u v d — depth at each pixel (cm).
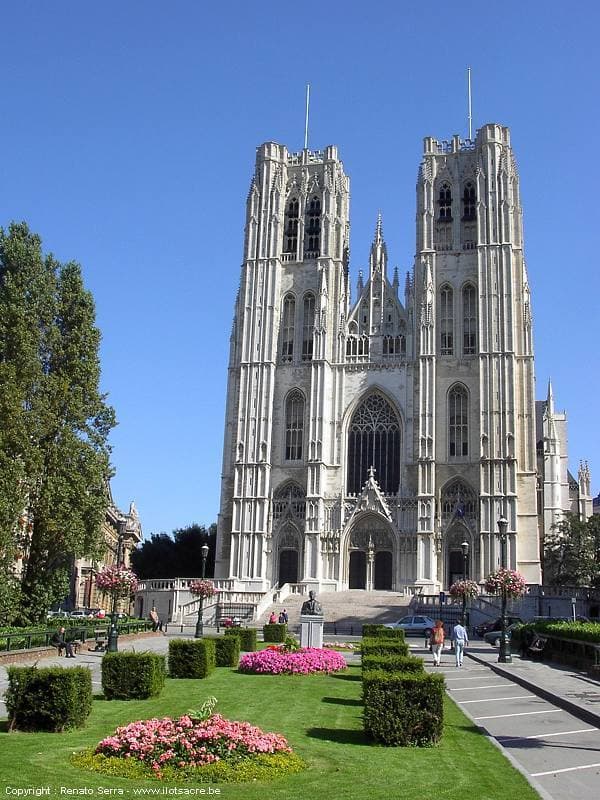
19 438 5906
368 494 11019
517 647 6600
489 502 10556
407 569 10731
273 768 1995
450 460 11038
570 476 15862
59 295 6825
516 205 11700
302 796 1781
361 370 11681
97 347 6850
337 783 1897
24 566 6288
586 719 2956
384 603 9950
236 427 11969
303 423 11712
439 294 11631
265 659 4475
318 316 11706
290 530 11444
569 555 10550
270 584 11275
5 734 2364
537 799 1780
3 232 6694
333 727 2684
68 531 6228
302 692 3634
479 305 11212
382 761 2139
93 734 2381
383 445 11500
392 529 10875
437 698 2392
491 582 6009
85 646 5956
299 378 11831
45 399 6322
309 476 11238
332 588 10838
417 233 11775
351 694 3631
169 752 1989
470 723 2830
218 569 11575
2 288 6488
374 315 11869
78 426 6588
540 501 13288
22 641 5041
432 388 11106
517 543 10375
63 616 8462
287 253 12394
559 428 14562
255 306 12025
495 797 1791
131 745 2030
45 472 6300
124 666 3181
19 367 6253
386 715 2377
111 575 5531
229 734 2072
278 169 12575
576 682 4019
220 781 1898
